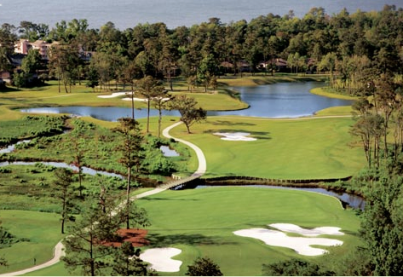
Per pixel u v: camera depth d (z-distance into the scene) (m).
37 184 96.94
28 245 67.75
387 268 46.09
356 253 52.19
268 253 63.06
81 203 86.62
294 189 97.44
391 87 115.50
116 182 99.19
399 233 47.75
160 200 89.44
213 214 81.19
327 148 122.50
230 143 128.75
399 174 96.44
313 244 66.75
